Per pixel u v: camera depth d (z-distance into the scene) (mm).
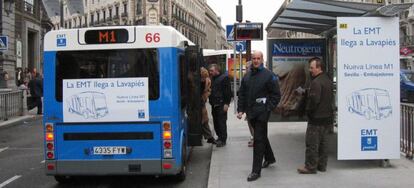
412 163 8711
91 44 7527
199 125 9500
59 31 7586
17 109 19891
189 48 8953
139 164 7496
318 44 12125
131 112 7496
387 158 8258
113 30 7516
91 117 7535
